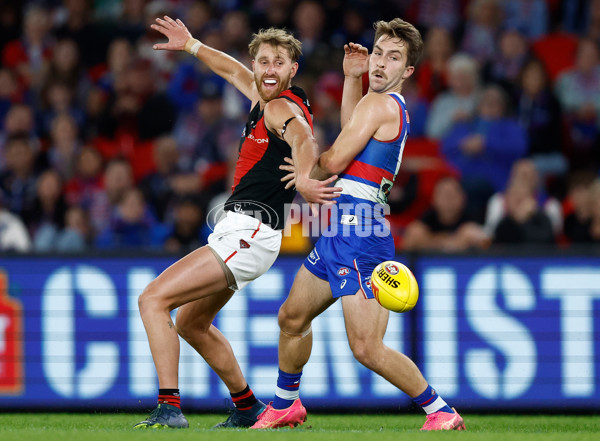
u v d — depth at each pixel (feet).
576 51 129.59
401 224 111.24
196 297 51.98
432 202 103.60
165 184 110.32
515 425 63.67
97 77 129.80
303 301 52.90
